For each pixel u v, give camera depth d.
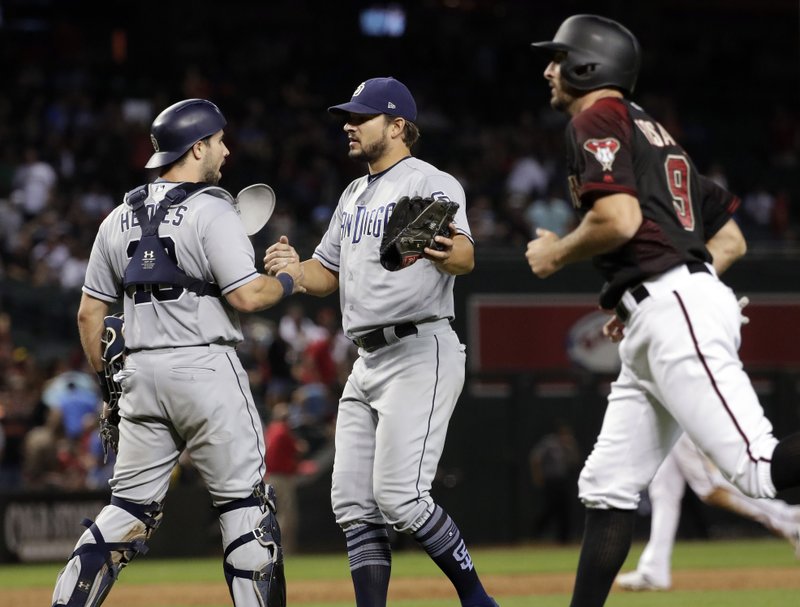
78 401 55.28
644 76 103.00
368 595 19.25
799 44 111.00
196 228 18.19
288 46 98.50
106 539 18.34
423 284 19.09
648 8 105.94
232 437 18.27
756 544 55.47
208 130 18.97
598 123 17.47
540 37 104.31
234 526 18.28
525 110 94.56
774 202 83.50
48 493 50.75
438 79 98.56
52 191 69.25
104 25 99.62
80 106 79.69
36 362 58.75
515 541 59.53
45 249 65.44
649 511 59.81
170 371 18.09
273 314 62.44
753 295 63.69
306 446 59.09
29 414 54.94
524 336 62.16
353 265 19.52
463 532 59.06
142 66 94.62
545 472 57.59
